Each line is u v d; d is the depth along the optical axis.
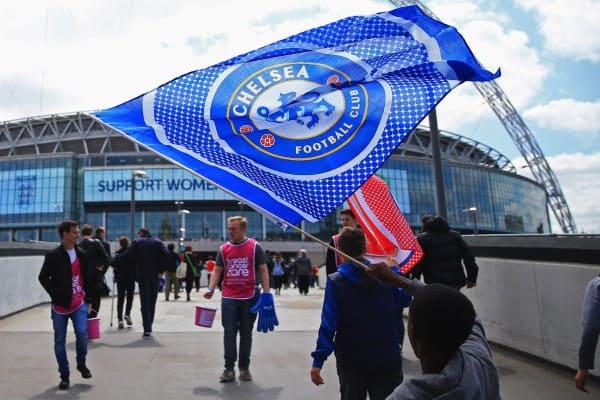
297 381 5.68
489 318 7.59
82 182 96.12
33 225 94.19
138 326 9.74
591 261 5.50
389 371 3.24
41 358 6.75
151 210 95.12
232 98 3.58
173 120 3.50
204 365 6.42
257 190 3.15
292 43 3.75
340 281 3.33
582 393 5.04
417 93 3.49
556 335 6.02
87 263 5.79
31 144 114.38
